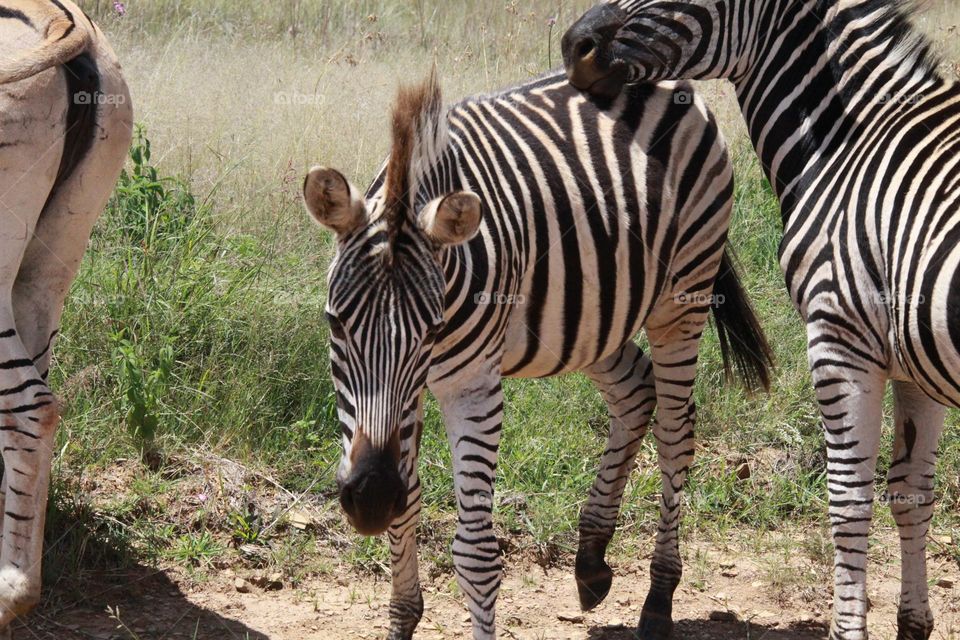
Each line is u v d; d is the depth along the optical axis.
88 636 6.52
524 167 6.34
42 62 5.74
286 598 7.27
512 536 8.15
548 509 8.25
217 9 19.03
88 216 6.45
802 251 6.41
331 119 13.20
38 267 6.39
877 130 6.22
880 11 6.46
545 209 6.32
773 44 6.73
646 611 7.24
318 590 7.41
